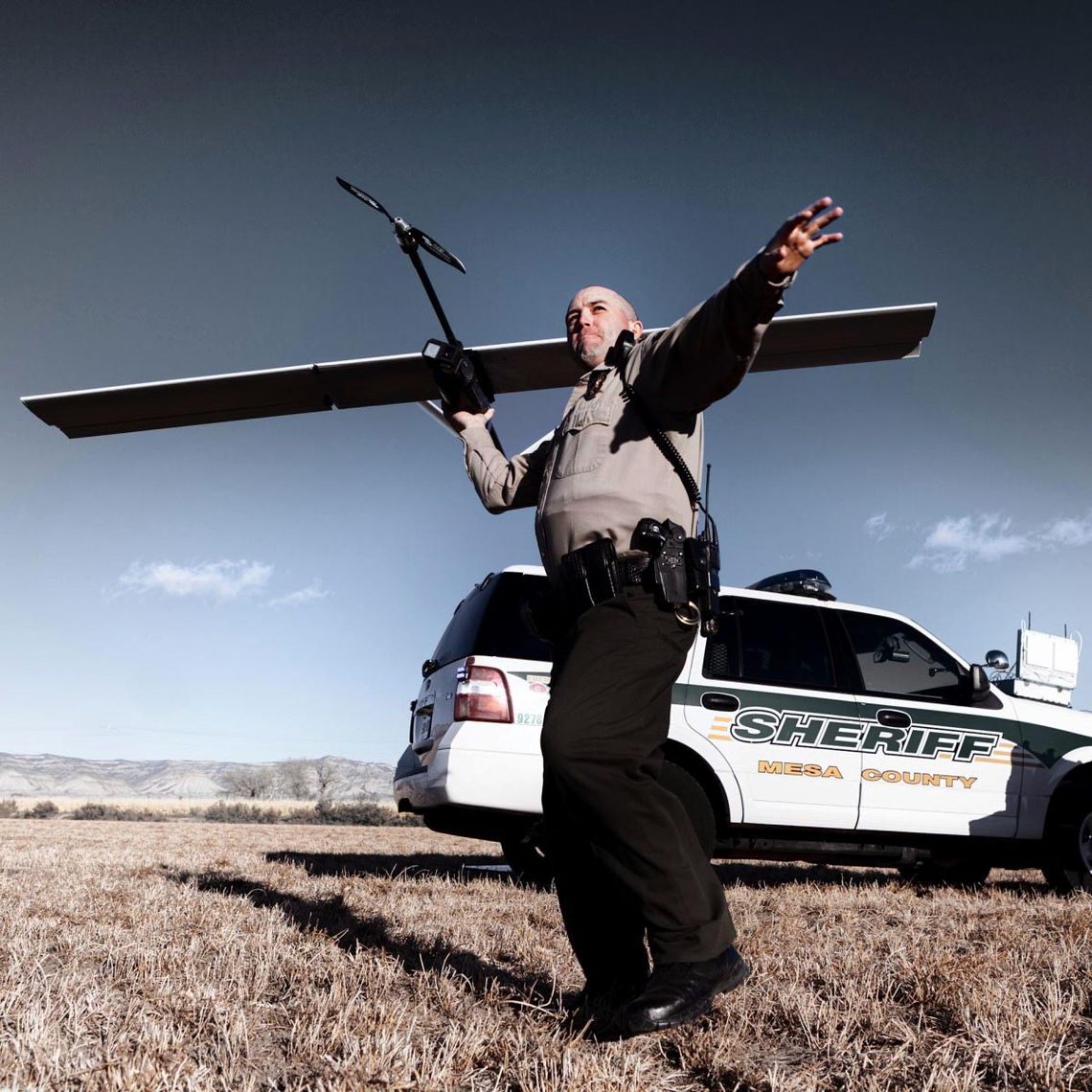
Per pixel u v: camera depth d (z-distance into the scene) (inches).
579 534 91.2
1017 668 258.2
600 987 93.0
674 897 82.8
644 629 86.5
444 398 119.0
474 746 205.8
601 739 82.3
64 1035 83.0
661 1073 80.2
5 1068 73.0
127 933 134.6
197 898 175.3
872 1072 81.0
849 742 226.1
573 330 102.5
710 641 223.5
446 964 116.8
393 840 467.2
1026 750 241.8
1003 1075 80.5
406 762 239.3
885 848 237.6
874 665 236.5
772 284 74.8
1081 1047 88.2
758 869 317.1
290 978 108.8
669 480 90.8
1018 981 111.9
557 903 182.5
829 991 108.2
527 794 205.5
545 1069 75.0
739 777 215.9
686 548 88.4
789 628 231.9
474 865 288.4
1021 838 237.8
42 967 108.7
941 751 233.0
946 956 123.3
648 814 83.3
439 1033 87.9
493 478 111.3
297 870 245.4
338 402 158.6
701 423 96.1
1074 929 150.9
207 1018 91.0
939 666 244.2
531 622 96.5
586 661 85.8
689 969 81.8
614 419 92.7
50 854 285.3
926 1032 91.2
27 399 155.8
